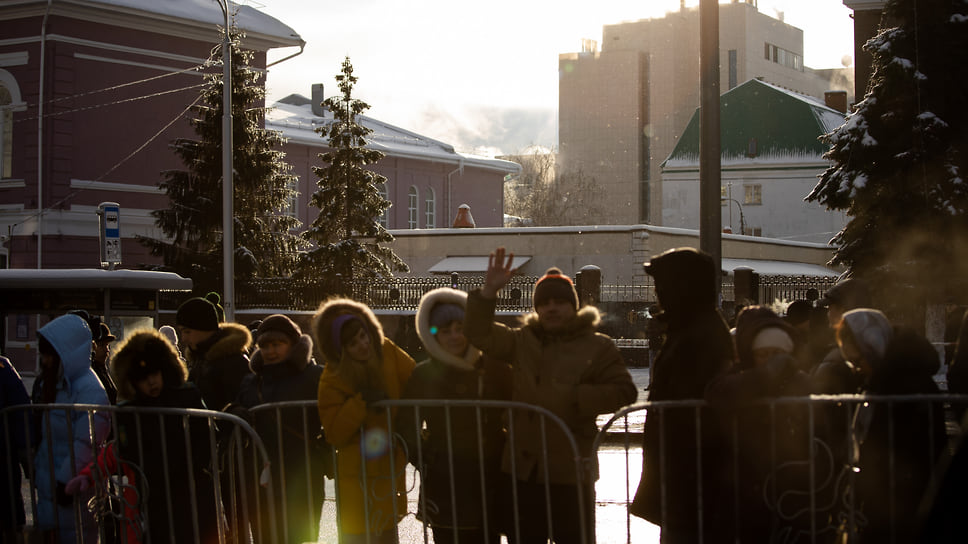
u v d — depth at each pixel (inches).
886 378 184.4
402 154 2068.2
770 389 180.5
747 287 895.7
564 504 200.1
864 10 1113.4
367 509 217.0
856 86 1120.2
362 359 217.0
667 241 1514.5
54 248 1253.1
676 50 4628.4
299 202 1924.2
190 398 237.8
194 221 1117.1
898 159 749.9
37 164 1255.5
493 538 214.7
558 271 206.7
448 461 211.5
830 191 787.4
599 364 201.8
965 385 198.2
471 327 199.2
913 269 740.0
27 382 921.5
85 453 238.8
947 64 752.3
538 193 3425.2
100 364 323.6
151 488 229.8
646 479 196.2
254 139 1150.3
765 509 185.5
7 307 518.9
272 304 1086.4
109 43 1309.1
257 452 239.5
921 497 178.1
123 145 1325.0
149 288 518.0
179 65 1380.4
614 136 4645.7
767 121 2659.9
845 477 187.5
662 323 197.0
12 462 254.7
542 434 198.7
